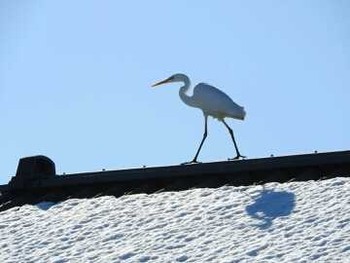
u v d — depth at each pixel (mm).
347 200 17219
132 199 19203
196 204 18344
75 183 20484
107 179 20266
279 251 16031
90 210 19062
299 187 18188
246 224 17203
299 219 16953
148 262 16484
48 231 18453
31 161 21031
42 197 20469
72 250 17484
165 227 17672
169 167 19828
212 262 16062
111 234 17812
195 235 17156
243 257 16047
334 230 16359
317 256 15648
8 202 20531
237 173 19391
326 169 18953
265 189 18375
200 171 19594
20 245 18062
